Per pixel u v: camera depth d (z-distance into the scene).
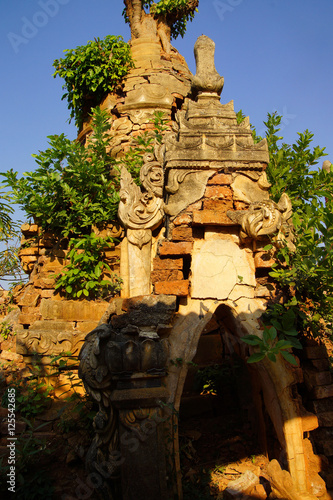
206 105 4.64
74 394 4.60
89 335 3.92
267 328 3.91
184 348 3.88
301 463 3.80
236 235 4.32
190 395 6.00
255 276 4.34
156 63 8.90
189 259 4.33
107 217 6.30
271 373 3.94
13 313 6.85
